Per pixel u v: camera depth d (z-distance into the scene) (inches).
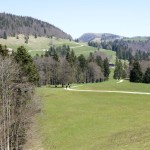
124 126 2380.7
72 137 2383.1
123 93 3895.2
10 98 2591.0
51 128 2723.9
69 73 7263.8
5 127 2418.8
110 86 4790.8
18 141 2522.1
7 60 2896.2
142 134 2015.3
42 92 4121.6
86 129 2496.3
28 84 3009.4
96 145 2033.7
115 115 2783.0
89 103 3425.2
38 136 2618.1
